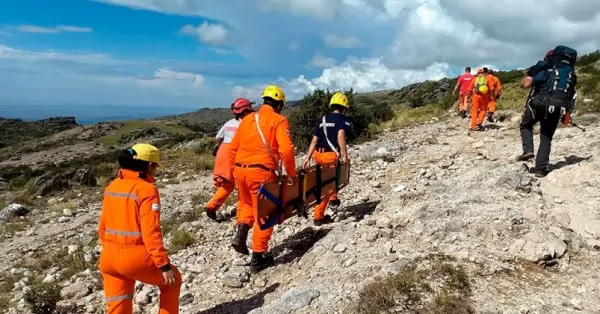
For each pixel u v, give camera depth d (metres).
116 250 4.19
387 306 4.23
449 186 6.93
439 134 13.97
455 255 5.01
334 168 6.83
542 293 4.38
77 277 7.04
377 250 5.48
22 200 14.34
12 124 156.75
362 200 8.02
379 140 14.98
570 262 4.91
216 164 8.07
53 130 156.25
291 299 4.72
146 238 4.12
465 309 4.07
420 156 10.73
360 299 4.44
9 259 9.21
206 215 8.94
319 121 6.91
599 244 5.23
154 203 4.19
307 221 7.36
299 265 5.76
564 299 4.29
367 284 4.64
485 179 6.84
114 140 114.75
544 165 6.96
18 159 83.62
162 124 140.25
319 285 5.02
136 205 4.17
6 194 18.11
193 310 5.31
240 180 5.63
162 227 8.86
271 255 6.05
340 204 7.89
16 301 6.53
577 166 6.91
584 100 14.95
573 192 6.39
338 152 6.84
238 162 5.62
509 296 4.32
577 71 24.00
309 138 16.64
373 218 6.64
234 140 5.75
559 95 6.75
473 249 5.09
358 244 5.77
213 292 5.63
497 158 9.03
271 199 5.54
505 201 6.07
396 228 6.03
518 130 12.10
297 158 14.98
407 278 4.52
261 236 5.79
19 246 10.11
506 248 5.06
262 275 5.81
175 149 22.41
